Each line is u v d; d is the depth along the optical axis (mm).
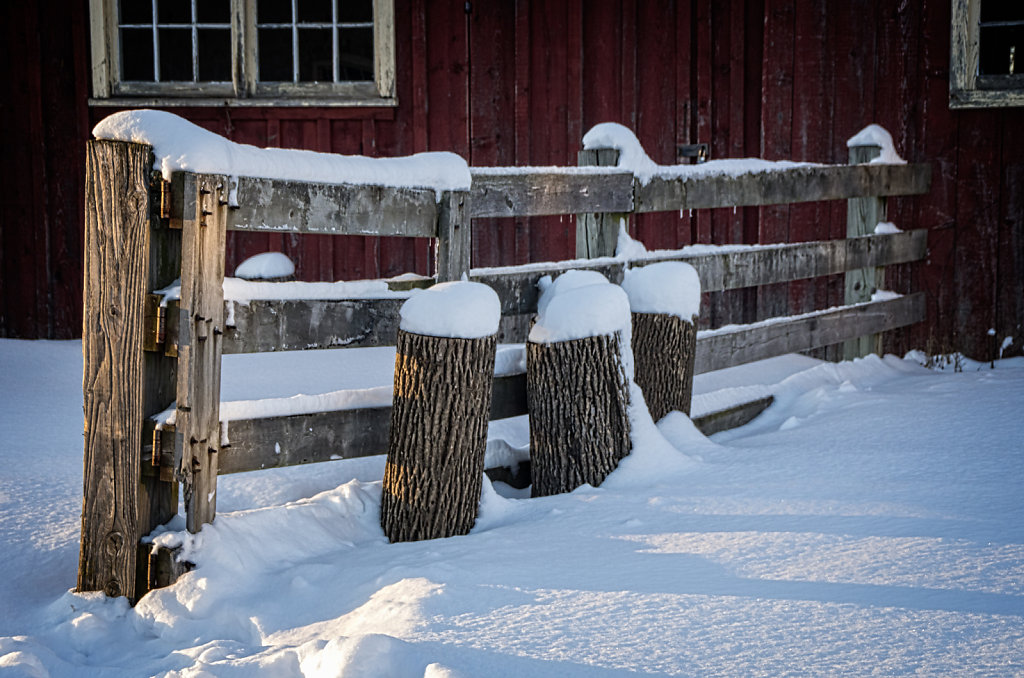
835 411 5211
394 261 7750
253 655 2707
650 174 4918
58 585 3375
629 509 3635
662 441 4191
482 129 7625
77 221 7727
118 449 3199
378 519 3750
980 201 6898
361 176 3609
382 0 7465
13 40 7594
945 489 3691
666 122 7480
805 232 7367
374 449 3801
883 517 3371
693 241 7547
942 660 2283
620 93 7520
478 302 3607
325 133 7684
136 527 3207
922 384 5824
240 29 7516
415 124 7652
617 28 7480
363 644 2457
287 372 6461
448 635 2549
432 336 3547
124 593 3217
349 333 3666
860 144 6625
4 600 3264
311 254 7773
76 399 5895
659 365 4594
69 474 4422
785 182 5793
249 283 3457
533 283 4387
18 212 7734
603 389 4059
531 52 7559
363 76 7770
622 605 2689
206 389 3213
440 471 3586
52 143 7684
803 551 3062
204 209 3104
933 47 6922
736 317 7469
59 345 7461
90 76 7621
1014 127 6766
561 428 4059
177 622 3029
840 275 7285
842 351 6965
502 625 2596
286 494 4152
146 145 3102
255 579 3225
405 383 3594
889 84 7055
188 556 3182
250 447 3434
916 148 7051
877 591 2705
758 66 7355
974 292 6973
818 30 7129
